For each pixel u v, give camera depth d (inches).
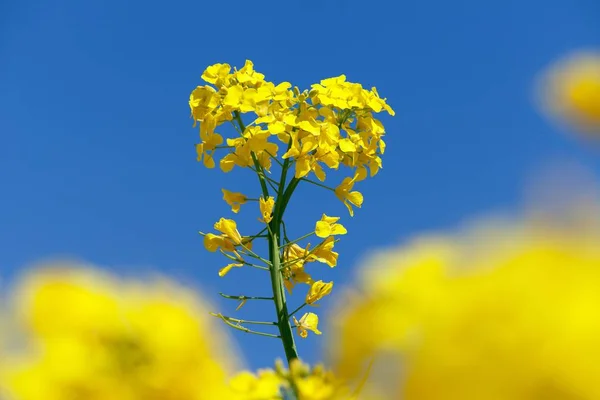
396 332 2.5
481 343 2.3
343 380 2.9
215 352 3.2
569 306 2.2
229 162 22.1
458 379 2.4
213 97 22.3
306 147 21.2
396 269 2.6
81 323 3.0
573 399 2.2
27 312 2.9
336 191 22.4
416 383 2.5
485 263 2.4
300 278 22.2
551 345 2.3
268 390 4.4
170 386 3.0
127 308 3.0
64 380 3.0
